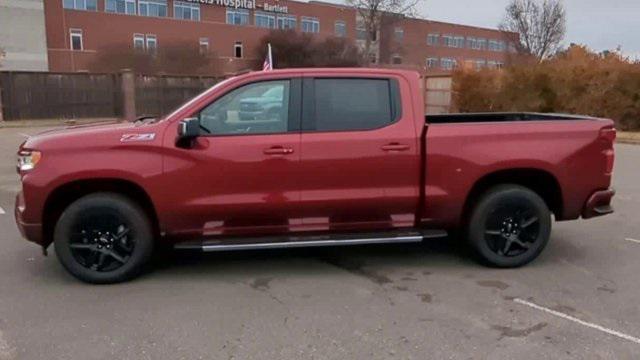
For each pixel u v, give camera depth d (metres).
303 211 4.71
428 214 4.88
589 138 4.95
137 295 4.41
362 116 4.75
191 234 4.67
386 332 3.72
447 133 4.78
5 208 7.43
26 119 24.75
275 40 50.56
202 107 4.58
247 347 3.52
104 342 3.58
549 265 5.13
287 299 4.32
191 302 4.27
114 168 4.43
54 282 4.68
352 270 5.02
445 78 25.44
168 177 4.50
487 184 5.06
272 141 4.59
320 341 3.60
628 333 3.70
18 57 37.75
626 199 8.15
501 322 3.88
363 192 4.73
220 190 4.58
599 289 4.52
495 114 5.93
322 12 57.38
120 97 26.91
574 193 4.99
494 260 5.00
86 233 4.59
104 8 42.69
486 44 73.12
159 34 45.91
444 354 3.41
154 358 3.38
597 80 19.14
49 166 4.41
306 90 4.69
